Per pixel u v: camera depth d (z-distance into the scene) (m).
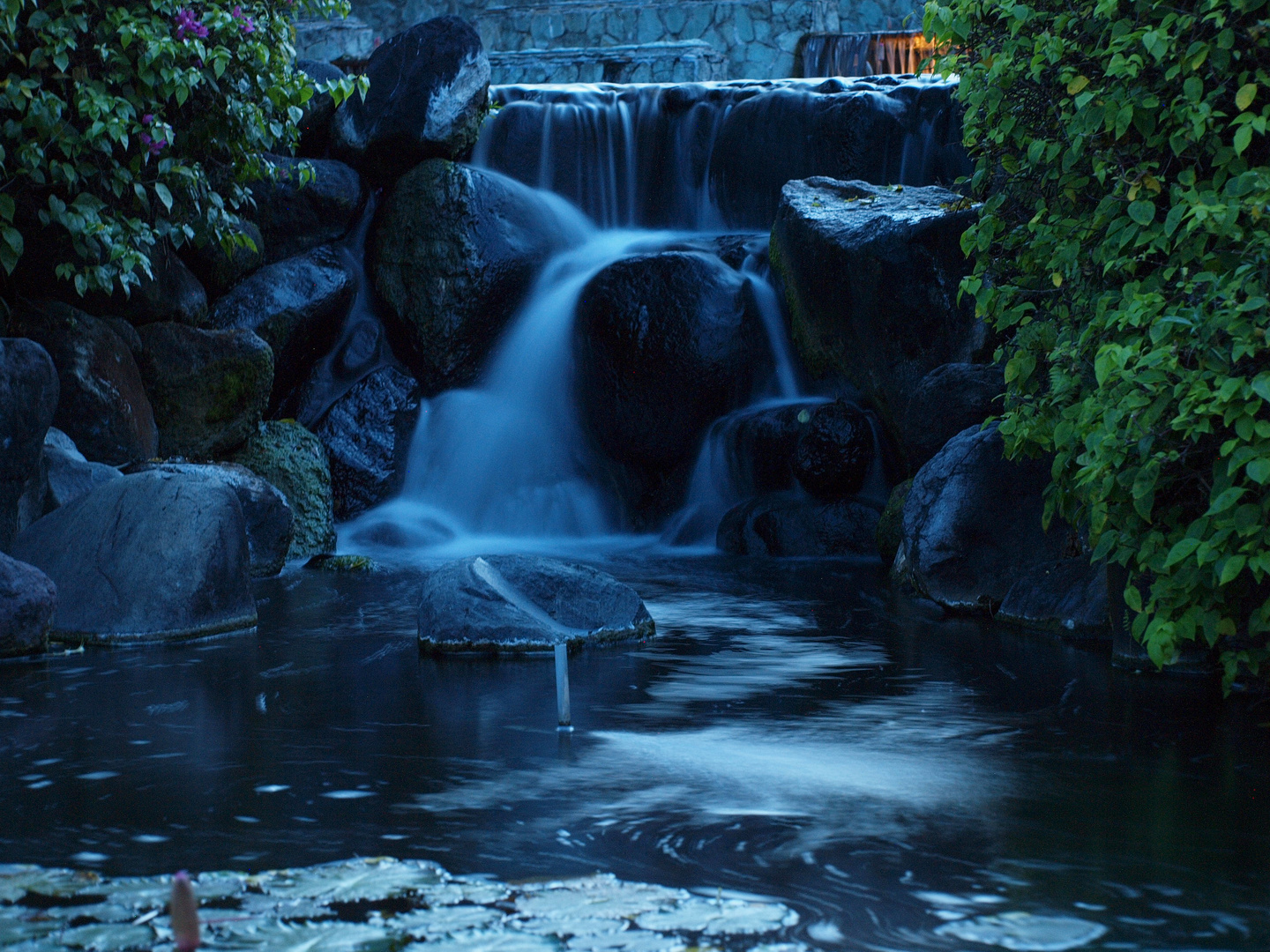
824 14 21.25
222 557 7.07
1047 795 3.89
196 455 10.53
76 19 8.16
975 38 6.19
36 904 2.75
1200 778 4.07
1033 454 6.11
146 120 8.66
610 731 4.74
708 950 2.53
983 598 7.59
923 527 7.84
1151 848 3.38
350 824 3.61
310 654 6.34
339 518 11.95
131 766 4.26
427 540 11.86
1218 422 4.73
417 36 13.34
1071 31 5.60
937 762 4.27
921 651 6.34
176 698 5.34
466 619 6.37
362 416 12.39
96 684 5.63
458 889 2.85
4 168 8.30
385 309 12.97
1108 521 5.17
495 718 4.95
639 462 12.51
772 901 2.87
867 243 9.96
